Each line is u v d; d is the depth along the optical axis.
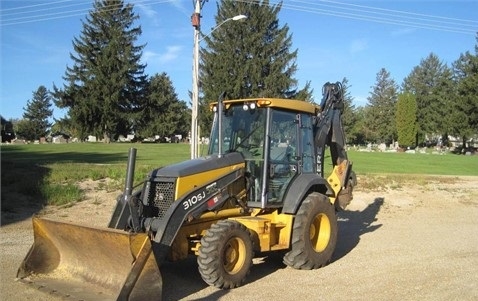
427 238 12.16
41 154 35.47
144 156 33.78
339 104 10.74
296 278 8.30
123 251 6.41
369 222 14.73
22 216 13.30
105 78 65.25
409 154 52.97
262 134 8.50
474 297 7.29
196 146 22.27
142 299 6.32
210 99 52.84
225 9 55.34
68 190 15.44
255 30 56.12
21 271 7.41
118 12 67.56
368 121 103.12
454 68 88.38
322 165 10.09
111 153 37.69
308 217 8.69
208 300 7.05
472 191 20.00
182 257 7.53
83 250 7.11
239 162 8.37
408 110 86.44
